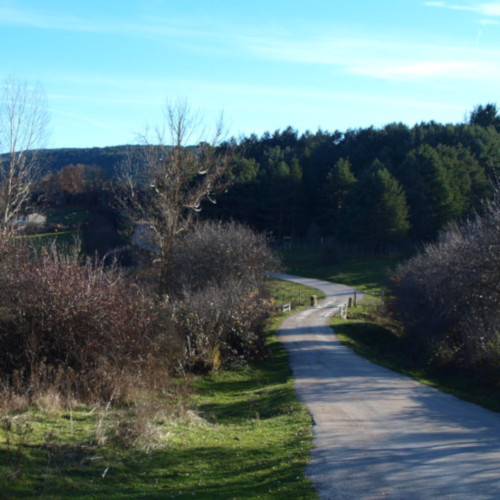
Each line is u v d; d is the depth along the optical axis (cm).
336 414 1145
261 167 6712
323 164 7850
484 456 782
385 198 5662
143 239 2639
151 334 1568
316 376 1733
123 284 1625
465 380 1571
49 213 3741
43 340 1350
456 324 1922
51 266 1435
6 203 1758
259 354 2094
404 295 2606
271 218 6341
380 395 1390
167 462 758
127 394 1184
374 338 2955
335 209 6794
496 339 1572
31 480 623
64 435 826
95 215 3609
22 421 870
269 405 1338
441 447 843
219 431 994
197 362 1827
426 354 2048
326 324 3164
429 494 620
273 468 740
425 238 5750
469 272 1762
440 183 5569
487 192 5556
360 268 5716
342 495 621
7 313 1350
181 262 2814
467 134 6775
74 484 626
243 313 2025
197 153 2430
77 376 1219
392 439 905
